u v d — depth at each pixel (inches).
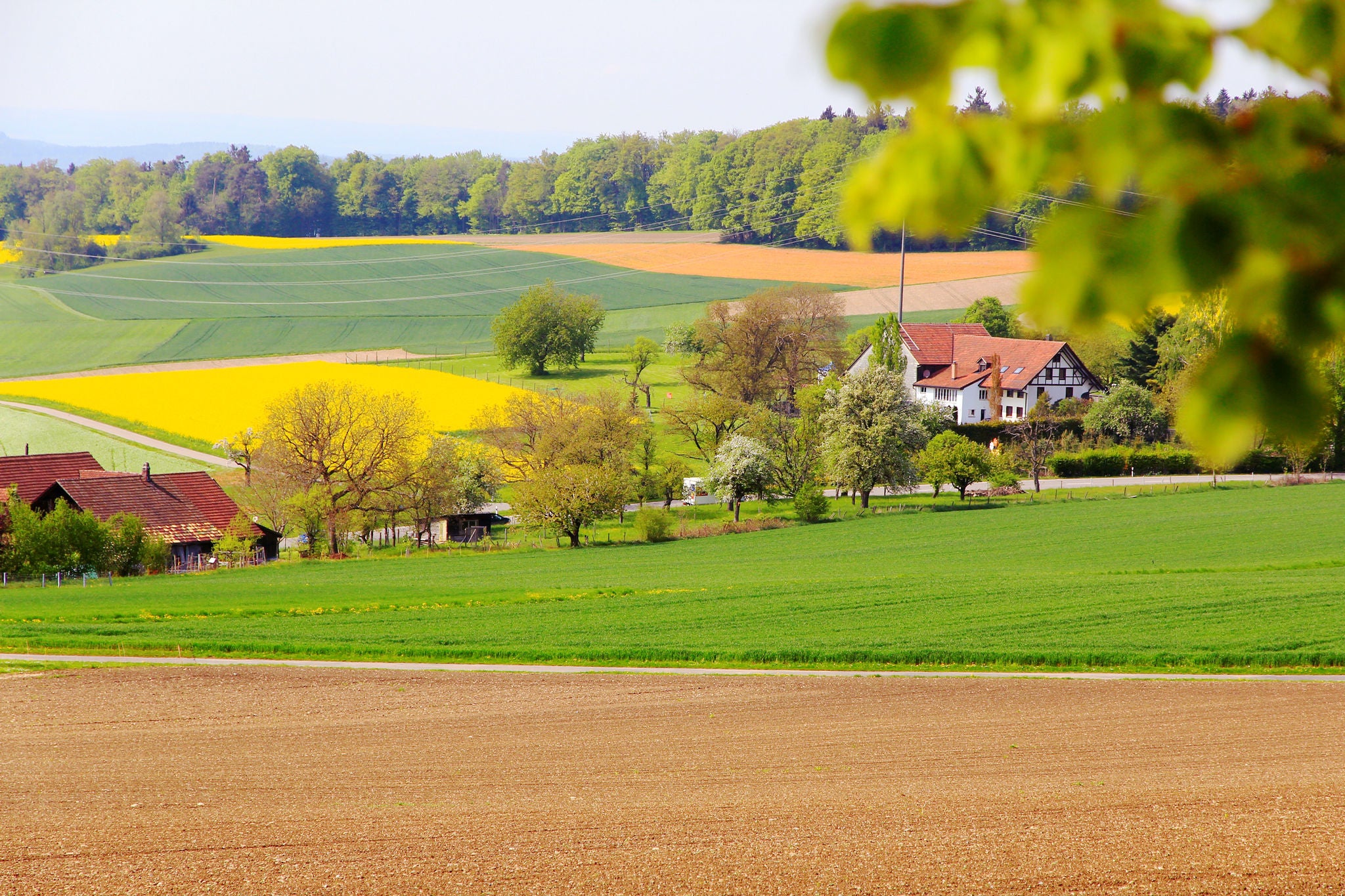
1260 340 59.9
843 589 2450.8
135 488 3491.6
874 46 55.7
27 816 1066.7
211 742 1358.3
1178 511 3725.4
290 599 2442.2
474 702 1561.3
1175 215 59.4
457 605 2373.3
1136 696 1536.7
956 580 2566.4
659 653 1866.4
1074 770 1178.6
